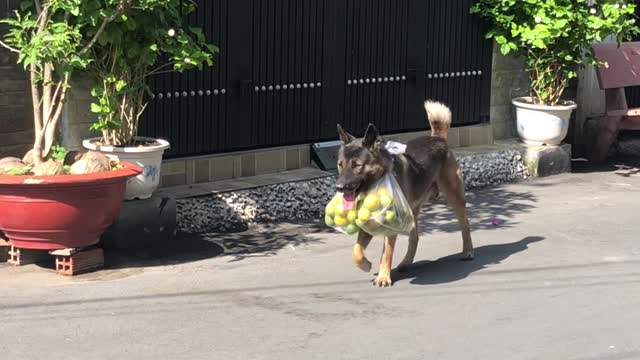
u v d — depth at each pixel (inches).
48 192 225.5
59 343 201.9
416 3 318.3
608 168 348.2
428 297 226.7
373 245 260.7
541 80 332.5
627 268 245.3
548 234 271.1
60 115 243.6
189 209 266.4
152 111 270.7
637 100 384.8
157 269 239.3
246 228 271.7
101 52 247.8
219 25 279.0
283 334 207.6
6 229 231.6
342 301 223.6
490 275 240.2
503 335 208.4
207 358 197.8
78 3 230.5
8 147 249.9
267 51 289.3
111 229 249.0
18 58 247.0
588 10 328.2
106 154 247.4
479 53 335.3
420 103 323.6
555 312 219.1
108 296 223.3
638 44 363.3
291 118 296.2
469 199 305.6
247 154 287.0
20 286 227.1
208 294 225.6
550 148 333.4
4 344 201.0
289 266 243.9
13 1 245.9
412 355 200.1
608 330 211.0
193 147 279.4
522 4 322.3
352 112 308.8
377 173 220.8
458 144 331.0
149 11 245.0
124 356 197.8
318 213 284.8
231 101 284.4
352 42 305.9
